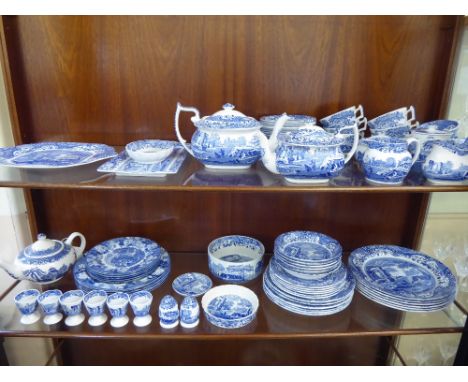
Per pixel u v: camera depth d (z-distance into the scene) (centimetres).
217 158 78
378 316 93
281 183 78
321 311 88
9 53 86
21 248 106
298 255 95
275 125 81
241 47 91
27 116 95
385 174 75
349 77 95
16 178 78
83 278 97
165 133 98
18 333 86
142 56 91
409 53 93
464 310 94
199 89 95
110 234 110
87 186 75
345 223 111
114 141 99
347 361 129
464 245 108
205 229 111
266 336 86
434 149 78
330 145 73
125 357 126
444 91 93
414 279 96
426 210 106
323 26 90
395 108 98
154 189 74
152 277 98
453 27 88
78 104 95
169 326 87
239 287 97
